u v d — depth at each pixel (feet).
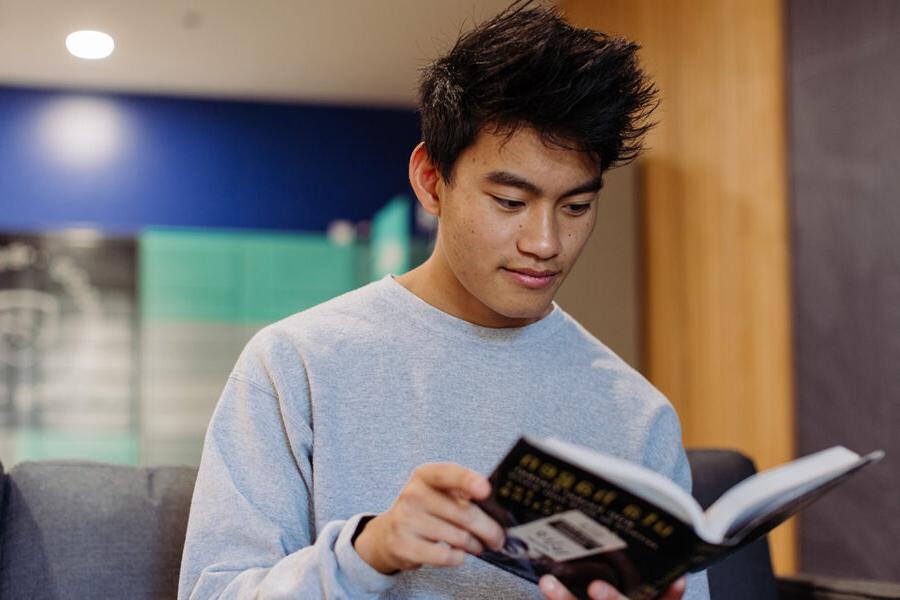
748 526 2.94
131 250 15.98
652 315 12.01
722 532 2.93
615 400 4.16
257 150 18.04
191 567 3.69
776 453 9.34
